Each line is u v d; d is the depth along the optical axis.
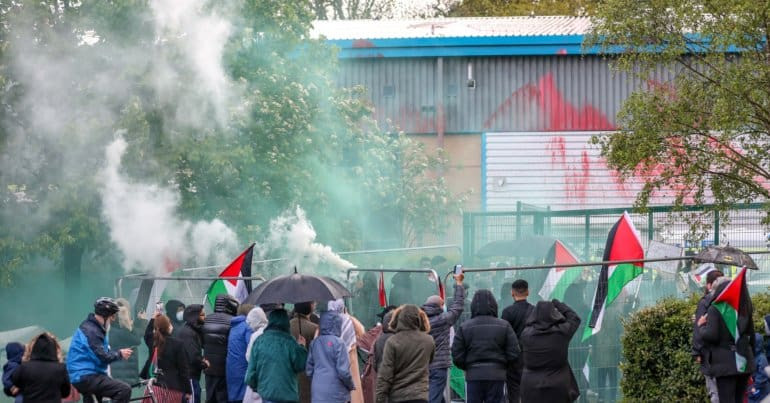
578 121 40.06
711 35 20.38
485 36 39.66
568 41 39.56
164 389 14.84
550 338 12.87
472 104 40.34
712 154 21.19
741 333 13.48
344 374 12.66
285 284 12.98
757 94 19.70
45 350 12.34
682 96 21.11
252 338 14.39
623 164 21.81
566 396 12.90
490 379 13.52
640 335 15.37
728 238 21.45
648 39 21.86
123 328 16.14
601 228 23.05
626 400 15.61
